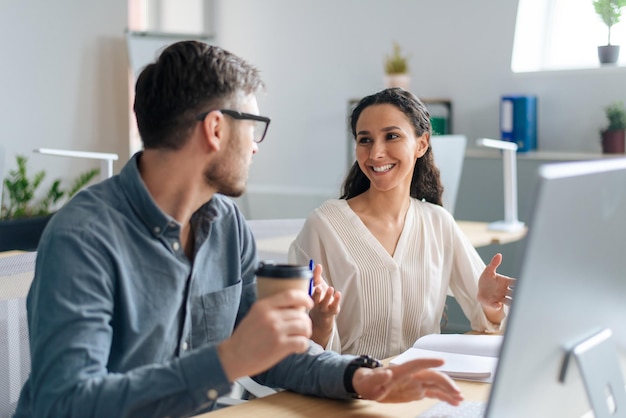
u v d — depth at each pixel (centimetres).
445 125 501
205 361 119
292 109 572
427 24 509
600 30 463
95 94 544
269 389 181
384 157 203
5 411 166
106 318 128
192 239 148
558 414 113
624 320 123
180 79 133
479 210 441
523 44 482
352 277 203
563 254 104
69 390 120
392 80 500
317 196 562
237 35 593
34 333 127
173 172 138
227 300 154
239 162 138
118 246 134
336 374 144
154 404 120
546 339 105
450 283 222
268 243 227
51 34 521
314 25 556
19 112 510
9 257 172
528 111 462
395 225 209
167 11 588
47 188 525
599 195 109
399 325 205
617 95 449
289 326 118
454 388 134
